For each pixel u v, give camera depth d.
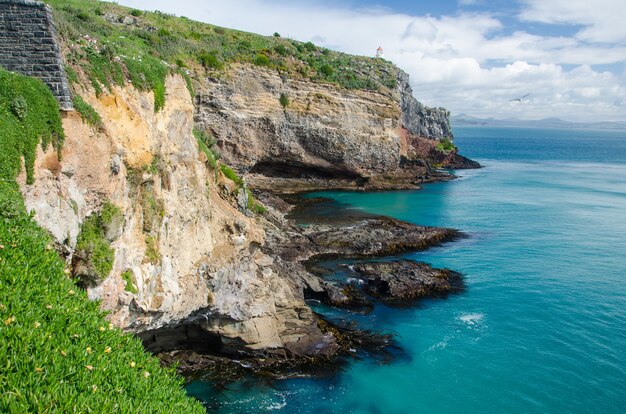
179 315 24.81
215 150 40.38
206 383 26.73
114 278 19.50
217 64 72.25
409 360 30.06
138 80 23.39
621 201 78.81
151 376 11.53
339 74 87.81
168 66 27.69
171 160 25.69
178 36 75.31
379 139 87.50
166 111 26.16
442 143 129.38
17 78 15.75
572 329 34.03
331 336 31.12
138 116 22.55
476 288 41.44
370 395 26.61
